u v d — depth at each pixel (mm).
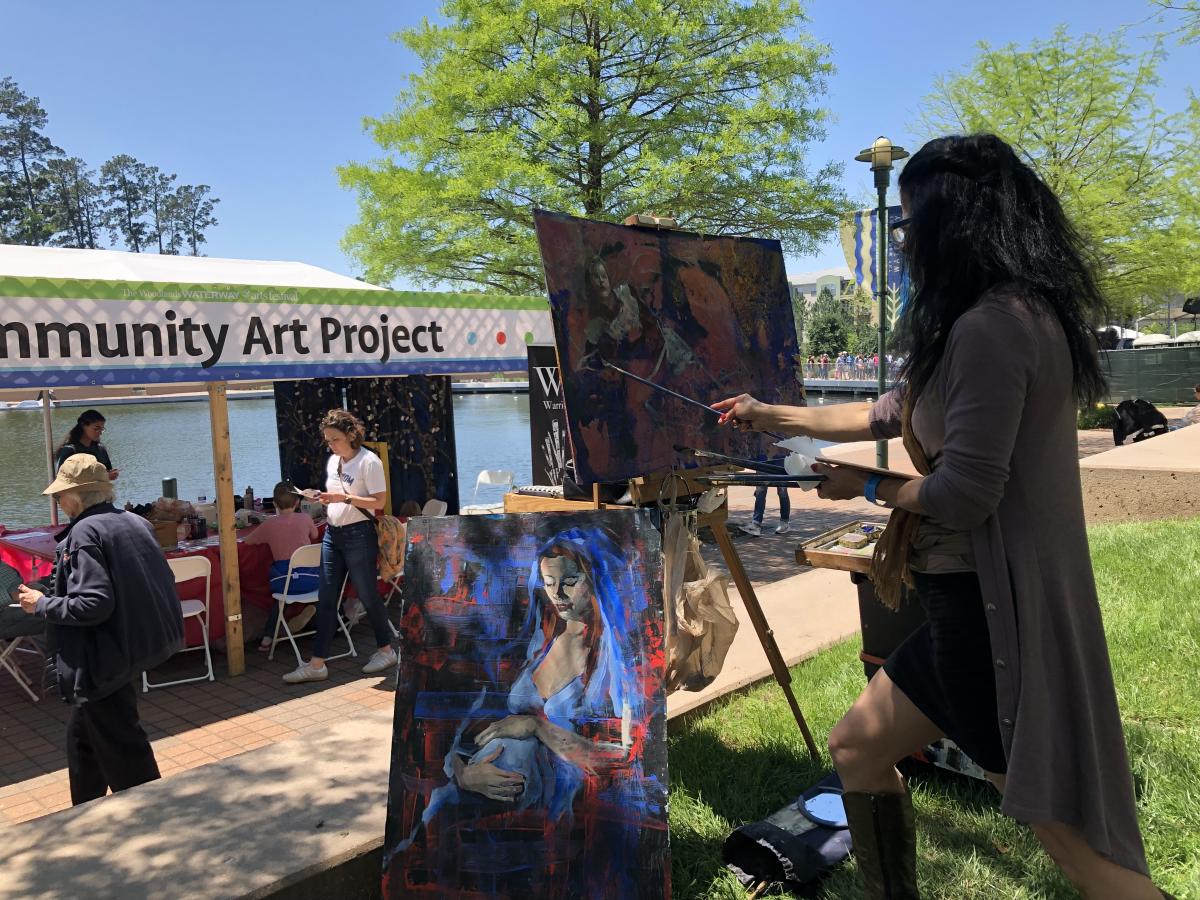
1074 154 18812
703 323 2975
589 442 2436
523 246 9969
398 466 8914
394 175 10547
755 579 7926
